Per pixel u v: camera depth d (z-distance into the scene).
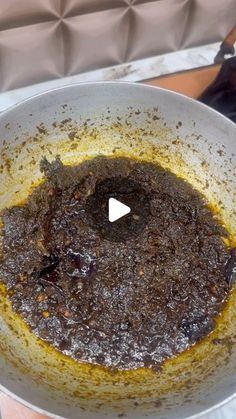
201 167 0.46
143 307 0.41
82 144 0.47
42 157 0.45
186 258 0.43
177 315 0.41
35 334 0.39
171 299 0.41
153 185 0.46
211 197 0.46
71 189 0.45
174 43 0.63
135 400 0.36
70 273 0.42
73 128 0.45
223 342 0.39
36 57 0.56
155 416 0.33
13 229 0.43
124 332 0.40
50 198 0.45
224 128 0.43
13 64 0.56
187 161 0.47
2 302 0.40
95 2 0.52
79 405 0.35
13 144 0.43
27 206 0.44
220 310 0.41
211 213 0.46
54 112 0.43
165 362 0.39
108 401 0.36
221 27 0.63
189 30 0.62
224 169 0.45
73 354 0.39
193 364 0.39
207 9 0.59
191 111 0.44
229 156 0.44
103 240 0.43
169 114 0.45
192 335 0.40
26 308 0.40
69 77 0.61
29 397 0.33
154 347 0.40
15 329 0.39
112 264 0.42
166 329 0.40
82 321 0.40
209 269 0.43
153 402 0.36
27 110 0.41
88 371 0.38
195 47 0.65
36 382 0.36
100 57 0.60
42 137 0.44
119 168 0.47
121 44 0.60
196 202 0.46
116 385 0.38
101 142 0.47
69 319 0.40
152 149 0.47
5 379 0.33
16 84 0.59
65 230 0.43
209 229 0.45
